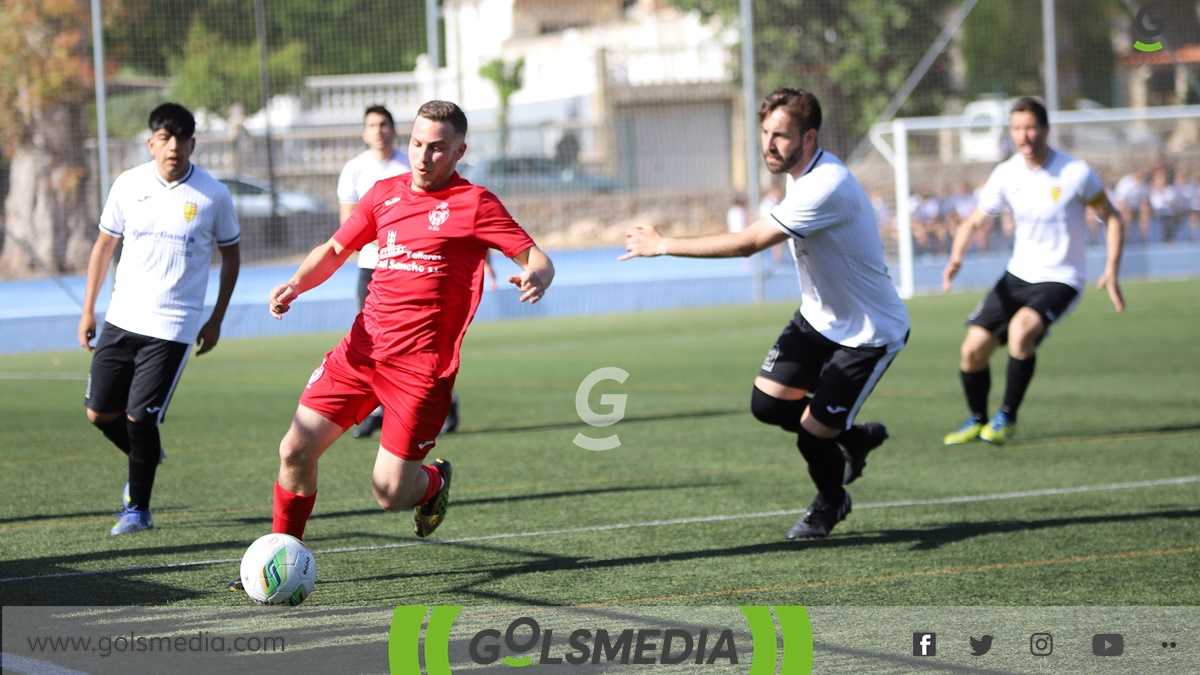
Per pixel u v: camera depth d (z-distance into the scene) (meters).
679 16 80.75
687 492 14.20
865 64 61.44
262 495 14.23
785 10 60.88
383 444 9.62
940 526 12.27
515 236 9.36
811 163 11.30
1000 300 17.22
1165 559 10.80
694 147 60.75
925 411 20.69
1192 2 67.19
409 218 9.44
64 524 12.61
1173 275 51.19
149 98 43.84
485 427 19.55
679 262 60.59
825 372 11.53
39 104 38.06
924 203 50.28
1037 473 15.14
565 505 13.47
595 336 34.94
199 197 12.48
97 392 12.45
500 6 76.81
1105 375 24.53
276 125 52.25
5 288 43.34
